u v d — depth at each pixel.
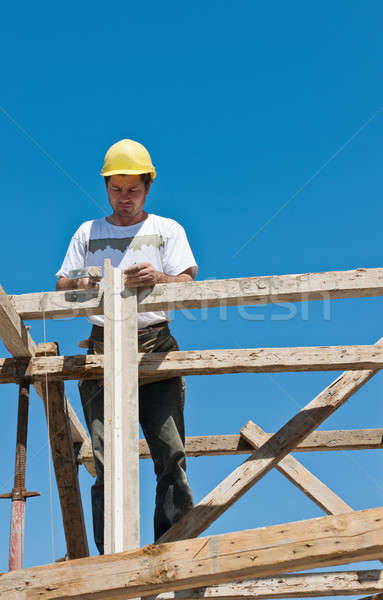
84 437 6.34
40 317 4.57
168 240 5.00
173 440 4.78
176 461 4.76
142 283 4.42
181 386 4.92
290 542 2.62
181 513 4.68
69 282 4.72
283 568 2.64
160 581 2.65
